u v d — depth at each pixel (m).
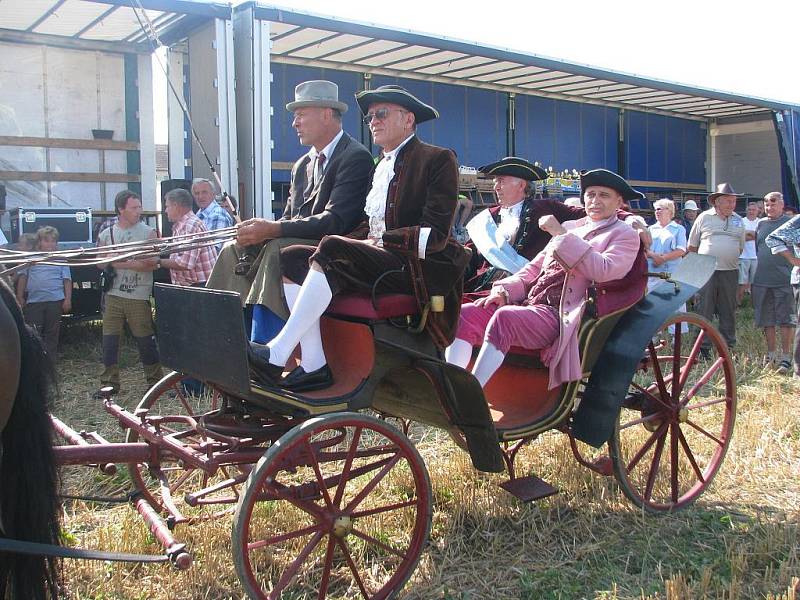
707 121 16.42
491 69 11.60
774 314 7.82
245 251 3.73
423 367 3.49
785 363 7.61
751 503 4.40
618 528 4.10
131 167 9.73
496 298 4.23
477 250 5.04
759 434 5.41
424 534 3.41
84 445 3.35
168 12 7.75
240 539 2.96
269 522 4.04
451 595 3.45
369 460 4.94
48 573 2.86
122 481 4.64
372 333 3.39
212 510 4.20
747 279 11.55
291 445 3.04
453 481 4.58
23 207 8.62
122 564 3.64
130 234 6.73
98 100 9.45
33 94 9.07
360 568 3.63
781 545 3.83
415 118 3.77
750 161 16.19
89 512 4.20
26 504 2.80
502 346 3.86
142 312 6.58
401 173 3.63
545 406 4.02
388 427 3.29
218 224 7.00
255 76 8.08
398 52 10.54
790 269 7.72
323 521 3.23
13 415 2.80
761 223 8.05
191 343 3.23
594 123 14.34
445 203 3.48
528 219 4.94
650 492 4.30
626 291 4.12
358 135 11.47
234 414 3.58
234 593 3.45
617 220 4.20
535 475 4.46
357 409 3.32
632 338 4.07
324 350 3.64
